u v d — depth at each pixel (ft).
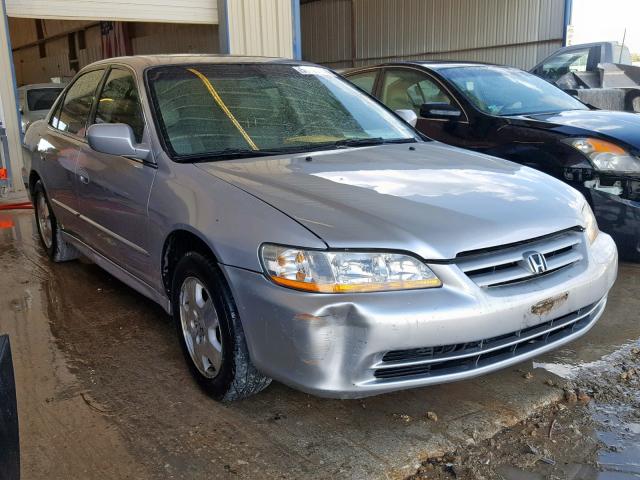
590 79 33.27
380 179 9.69
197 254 9.41
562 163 15.30
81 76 15.56
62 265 16.94
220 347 9.28
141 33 63.87
